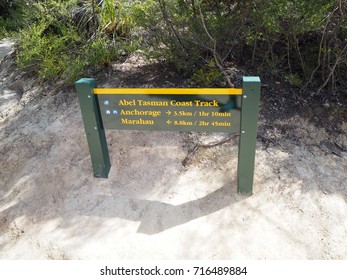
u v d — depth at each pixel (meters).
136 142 3.10
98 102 2.53
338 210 2.51
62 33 4.25
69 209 2.67
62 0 4.32
